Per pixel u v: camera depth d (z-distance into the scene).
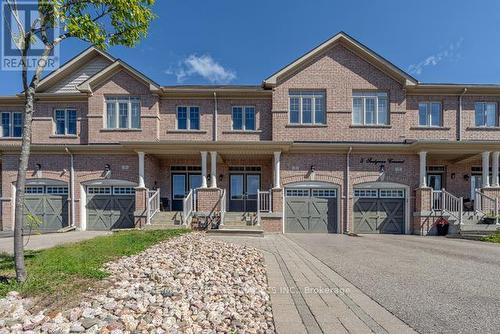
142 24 6.02
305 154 16.47
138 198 15.34
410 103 17.58
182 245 8.95
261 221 15.30
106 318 3.75
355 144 15.98
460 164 17.72
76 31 5.45
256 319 4.14
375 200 16.47
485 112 17.69
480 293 5.44
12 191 16.58
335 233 16.11
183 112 17.77
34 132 17.66
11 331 3.43
